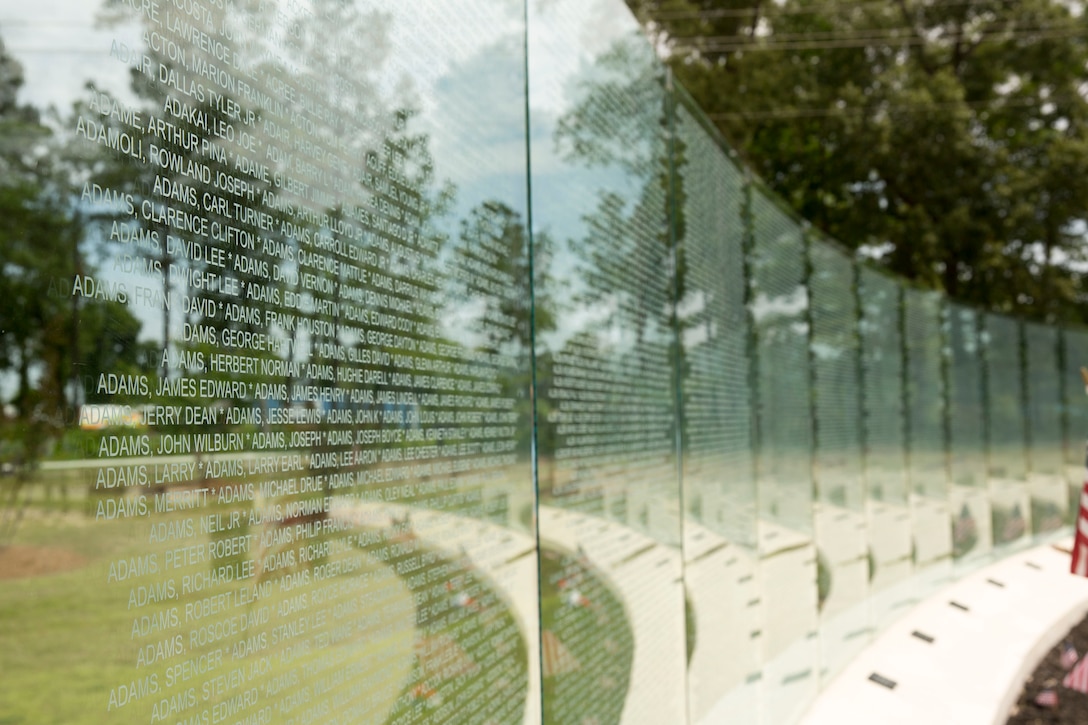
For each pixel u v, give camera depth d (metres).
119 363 1.27
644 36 3.99
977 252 22.95
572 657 2.85
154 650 1.30
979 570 11.76
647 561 3.59
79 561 1.20
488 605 2.34
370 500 1.84
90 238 1.24
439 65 2.24
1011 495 13.57
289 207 1.64
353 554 1.77
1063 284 23.17
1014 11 23.09
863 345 8.45
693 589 4.11
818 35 23.88
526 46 2.81
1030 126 23.95
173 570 1.34
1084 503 5.21
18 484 1.13
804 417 6.48
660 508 3.78
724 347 4.88
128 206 1.30
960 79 24.03
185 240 1.40
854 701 6.30
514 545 2.52
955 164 21.88
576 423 3.01
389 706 1.86
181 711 1.34
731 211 5.26
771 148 24.39
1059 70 23.36
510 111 2.66
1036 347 15.15
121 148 1.29
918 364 10.38
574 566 2.91
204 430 1.42
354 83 1.88
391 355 1.96
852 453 7.72
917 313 10.52
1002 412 13.53
